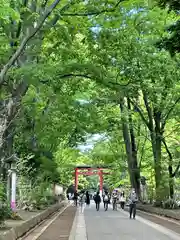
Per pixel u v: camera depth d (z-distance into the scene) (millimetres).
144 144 34531
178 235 14766
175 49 11875
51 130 25547
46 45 19312
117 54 18141
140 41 18672
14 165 19734
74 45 18766
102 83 17938
